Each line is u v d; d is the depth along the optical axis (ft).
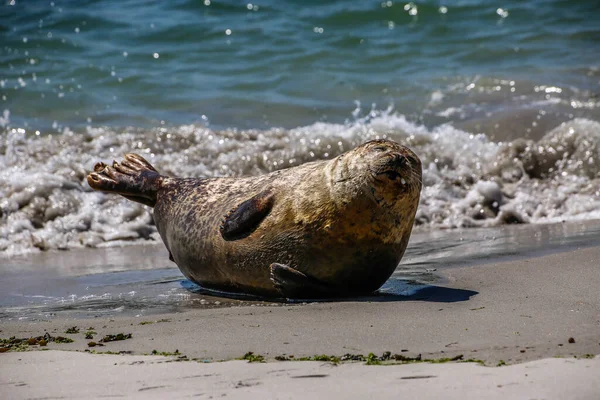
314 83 131.34
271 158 102.68
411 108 120.57
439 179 97.35
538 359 35.01
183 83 130.82
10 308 54.08
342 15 155.33
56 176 92.22
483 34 149.28
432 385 31.53
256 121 117.29
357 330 42.52
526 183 97.19
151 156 102.22
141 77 131.85
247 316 47.73
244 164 101.71
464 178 98.22
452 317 44.45
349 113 119.55
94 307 53.72
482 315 44.50
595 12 155.02
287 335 42.14
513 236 76.48
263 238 53.78
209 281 58.65
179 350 39.93
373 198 50.90
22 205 87.97
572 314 43.62
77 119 116.47
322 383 32.60
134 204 89.35
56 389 33.78
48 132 110.52
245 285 56.08
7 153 100.58
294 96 126.52
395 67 137.69
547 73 131.44
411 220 53.42
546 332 39.93
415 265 63.67
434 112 118.52
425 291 53.36
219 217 57.11
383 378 32.81
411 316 45.32
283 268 52.60
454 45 145.89
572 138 102.06
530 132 110.32
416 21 154.61
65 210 87.71
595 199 91.40
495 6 158.51
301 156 103.24
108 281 63.67
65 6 158.20
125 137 106.22
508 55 140.97
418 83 130.00
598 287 50.49
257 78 132.98
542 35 147.95
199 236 57.98
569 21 152.87
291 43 146.30
